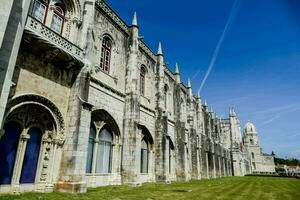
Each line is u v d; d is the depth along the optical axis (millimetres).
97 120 19062
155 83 29766
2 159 12242
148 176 25609
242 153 87312
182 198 14617
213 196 16453
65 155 14797
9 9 10648
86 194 13969
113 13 22312
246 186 27203
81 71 16266
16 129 13172
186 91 42500
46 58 14414
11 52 10961
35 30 12945
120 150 20938
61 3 16703
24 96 12914
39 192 13422
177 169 32188
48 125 14789
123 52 23469
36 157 14023
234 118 81438
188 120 40906
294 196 17812
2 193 11961
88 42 17031
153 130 27516
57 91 15172
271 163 120125
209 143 50688
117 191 16359
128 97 22234
